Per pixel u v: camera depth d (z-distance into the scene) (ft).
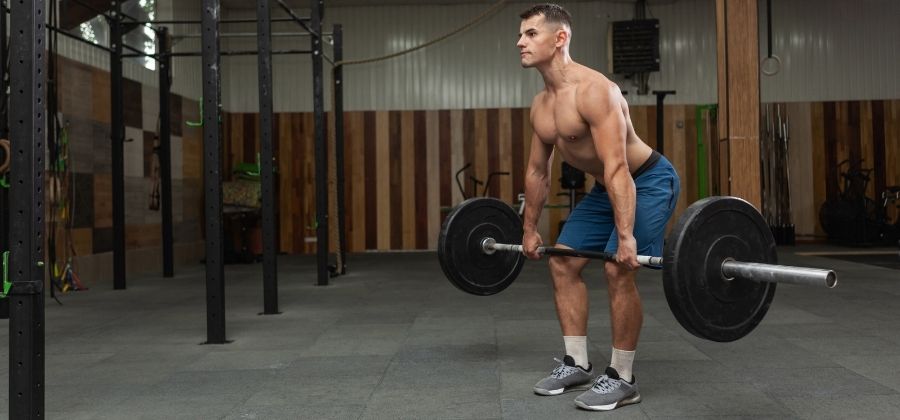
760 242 5.27
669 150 28.14
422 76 28.45
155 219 22.06
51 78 15.44
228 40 28.45
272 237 12.55
